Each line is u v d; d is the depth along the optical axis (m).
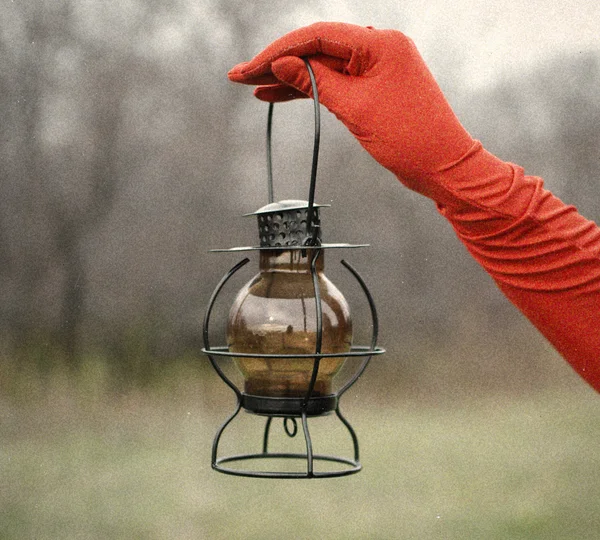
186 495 6.18
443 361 8.31
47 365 8.27
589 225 1.52
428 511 5.90
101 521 6.05
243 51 8.34
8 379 8.06
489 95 7.96
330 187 8.32
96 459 6.85
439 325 8.48
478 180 1.50
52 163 8.50
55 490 6.39
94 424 7.55
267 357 1.53
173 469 6.51
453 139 1.50
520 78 7.95
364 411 7.78
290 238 1.66
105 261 8.52
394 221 8.45
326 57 1.55
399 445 6.75
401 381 8.27
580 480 6.32
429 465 6.43
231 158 8.40
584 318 1.50
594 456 6.51
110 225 8.52
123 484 6.36
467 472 6.32
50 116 8.45
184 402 7.87
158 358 8.34
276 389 1.65
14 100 8.38
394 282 8.46
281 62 1.55
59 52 8.41
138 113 8.46
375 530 5.68
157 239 8.51
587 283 1.49
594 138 7.98
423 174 1.50
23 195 8.48
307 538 5.70
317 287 1.56
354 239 8.41
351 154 8.31
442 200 1.52
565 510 5.96
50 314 8.46
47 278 8.48
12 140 8.43
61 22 8.37
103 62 8.41
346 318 1.69
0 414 7.67
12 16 8.33
